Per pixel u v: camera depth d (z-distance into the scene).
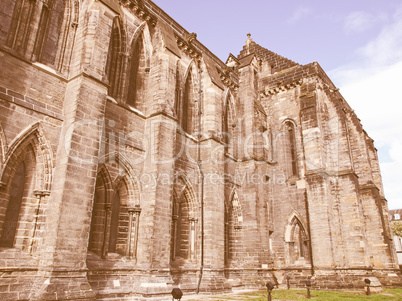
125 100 20.05
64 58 17.33
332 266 25.61
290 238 29.95
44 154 14.96
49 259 13.26
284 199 31.36
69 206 14.17
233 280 25.14
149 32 22.94
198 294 20.73
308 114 30.78
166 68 21.62
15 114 14.26
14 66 14.69
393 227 71.12
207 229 23.03
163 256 18.22
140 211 18.94
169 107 21.06
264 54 41.03
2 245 13.42
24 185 14.60
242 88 32.81
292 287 27.17
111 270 16.66
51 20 17.53
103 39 17.59
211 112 25.94
